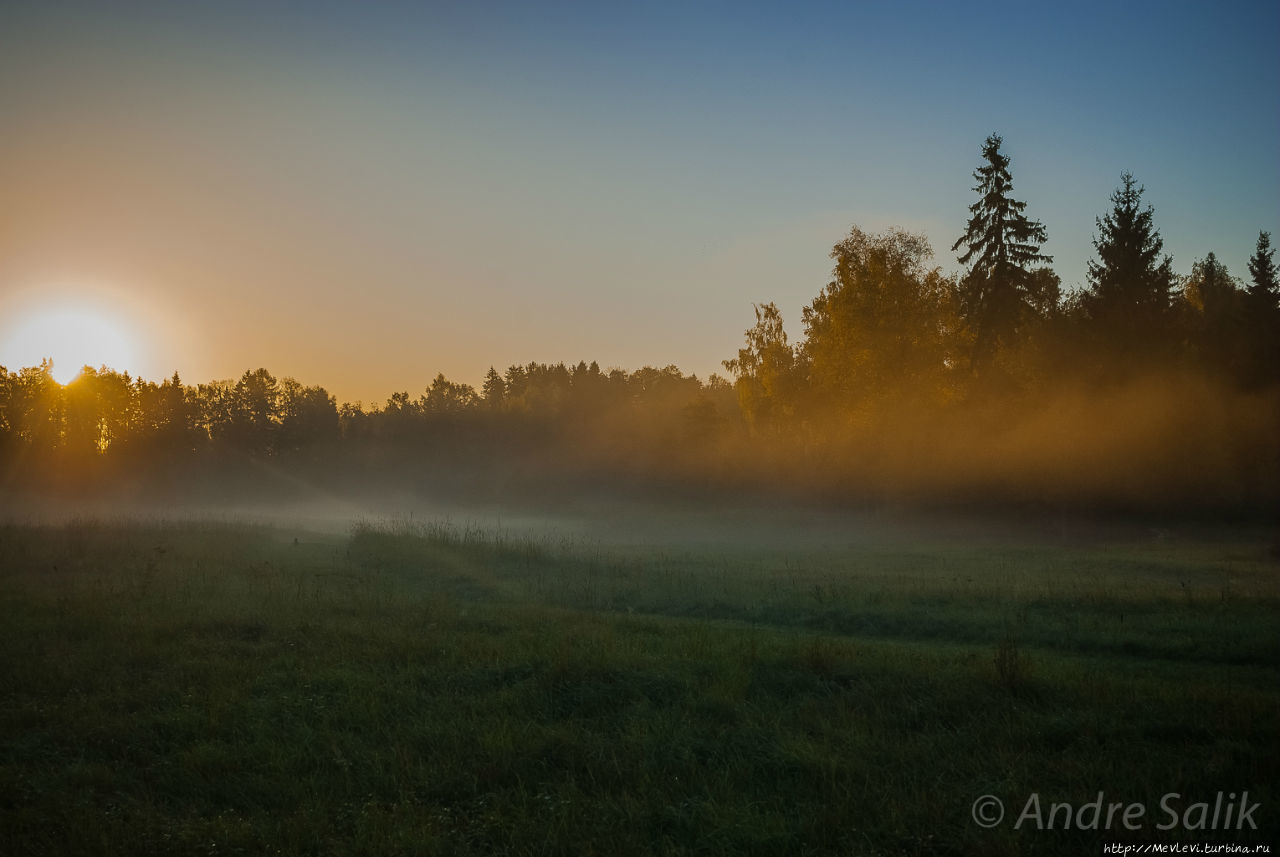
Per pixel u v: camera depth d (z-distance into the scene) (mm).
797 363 66312
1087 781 7965
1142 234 47906
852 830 7168
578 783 8234
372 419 101000
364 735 9516
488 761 8602
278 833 7137
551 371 144875
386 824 7211
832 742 9148
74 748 9141
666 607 18078
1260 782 7859
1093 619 15570
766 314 68500
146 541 29031
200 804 7844
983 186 51125
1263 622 14867
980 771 8359
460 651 12703
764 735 9250
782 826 7215
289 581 20156
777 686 11141
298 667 12148
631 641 13312
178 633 14195
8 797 7770
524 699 10484
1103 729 9258
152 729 9648
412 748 8992
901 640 15039
